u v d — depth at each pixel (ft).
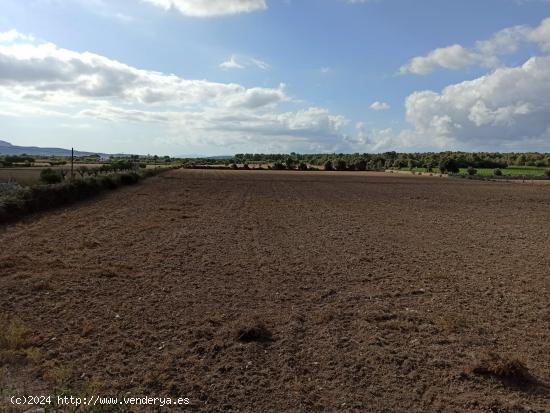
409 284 34.45
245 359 20.80
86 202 86.74
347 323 25.81
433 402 17.46
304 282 34.30
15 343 21.09
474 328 25.49
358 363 20.63
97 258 39.91
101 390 17.42
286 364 20.34
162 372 19.15
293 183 189.57
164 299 29.17
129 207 81.15
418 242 53.42
